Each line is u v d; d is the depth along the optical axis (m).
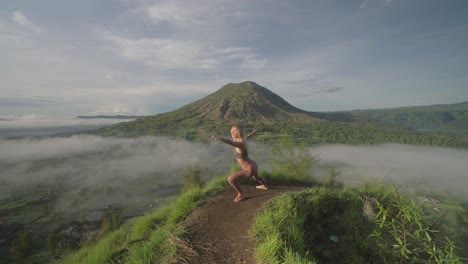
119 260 4.84
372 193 5.73
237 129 5.96
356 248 4.54
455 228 4.55
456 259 3.23
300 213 4.85
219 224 4.89
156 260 4.11
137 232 6.23
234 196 6.36
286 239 3.96
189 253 3.98
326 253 4.37
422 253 4.38
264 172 8.43
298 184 8.07
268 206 5.04
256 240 4.07
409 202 4.96
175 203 6.75
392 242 4.55
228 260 3.73
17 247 46.72
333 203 5.52
